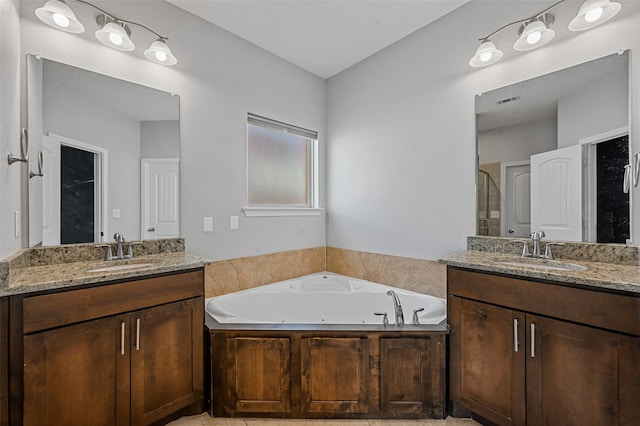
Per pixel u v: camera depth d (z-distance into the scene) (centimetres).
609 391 127
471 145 219
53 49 175
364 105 292
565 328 139
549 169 187
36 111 170
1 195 133
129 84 202
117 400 150
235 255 254
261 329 181
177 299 173
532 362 149
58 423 135
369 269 287
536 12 189
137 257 201
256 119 271
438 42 236
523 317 152
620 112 162
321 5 218
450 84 230
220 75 244
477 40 214
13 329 126
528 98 194
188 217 226
